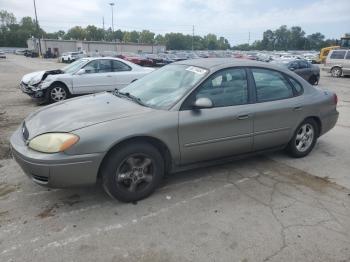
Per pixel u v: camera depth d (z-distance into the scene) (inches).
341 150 218.4
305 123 194.5
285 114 179.5
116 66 417.4
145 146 139.2
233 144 163.3
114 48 3051.2
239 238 119.3
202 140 152.3
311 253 112.0
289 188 159.8
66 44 2962.6
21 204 140.3
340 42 1247.5
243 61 174.6
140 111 143.0
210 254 110.6
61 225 125.5
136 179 140.9
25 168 129.3
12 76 780.6
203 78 155.0
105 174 134.4
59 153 124.0
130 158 137.4
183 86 156.1
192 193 152.6
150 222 128.6
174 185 160.2
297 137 194.1
